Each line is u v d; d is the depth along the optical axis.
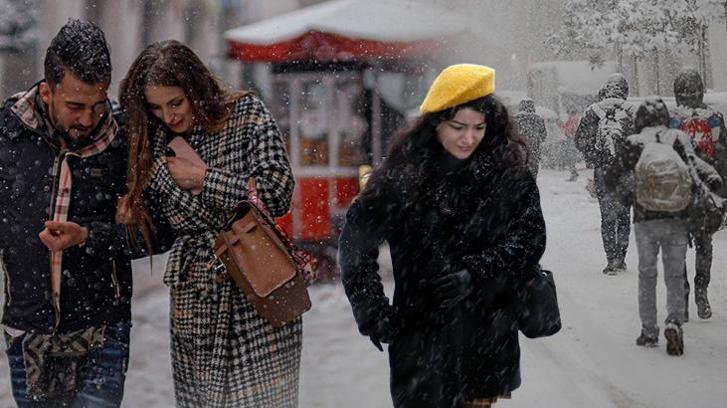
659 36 47.78
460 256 9.40
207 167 9.64
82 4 47.84
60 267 9.79
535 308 9.42
